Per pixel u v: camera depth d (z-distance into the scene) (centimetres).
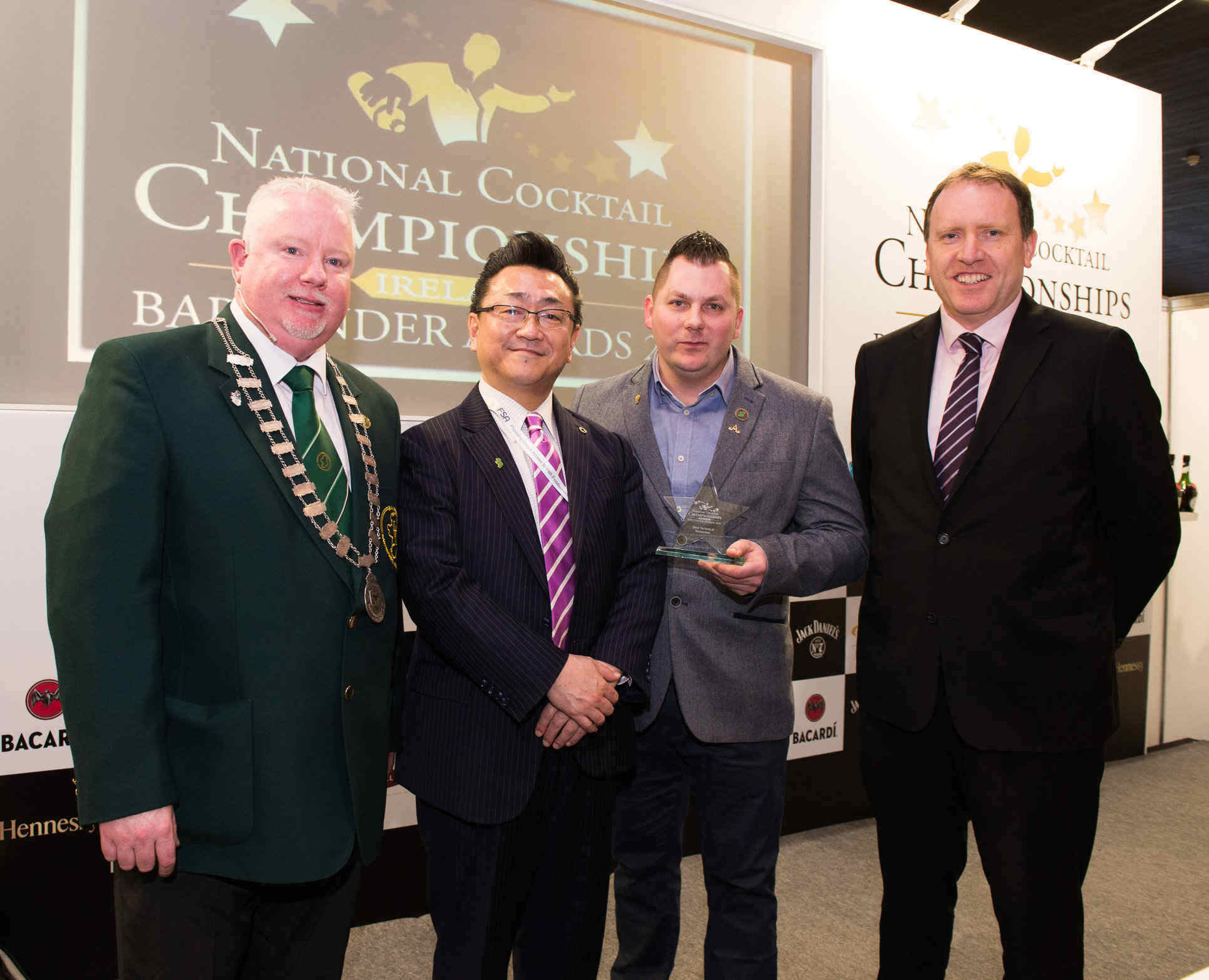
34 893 209
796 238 316
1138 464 157
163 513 119
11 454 203
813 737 318
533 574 145
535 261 154
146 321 220
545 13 270
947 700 164
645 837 188
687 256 175
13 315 207
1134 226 390
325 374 141
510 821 141
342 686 127
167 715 119
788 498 182
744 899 176
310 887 132
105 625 111
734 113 303
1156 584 169
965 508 165
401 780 150
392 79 248
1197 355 427
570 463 157
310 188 133
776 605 185
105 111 213
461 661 139
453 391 261
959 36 336
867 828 322
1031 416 161
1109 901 265
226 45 226
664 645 180
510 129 266
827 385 313
